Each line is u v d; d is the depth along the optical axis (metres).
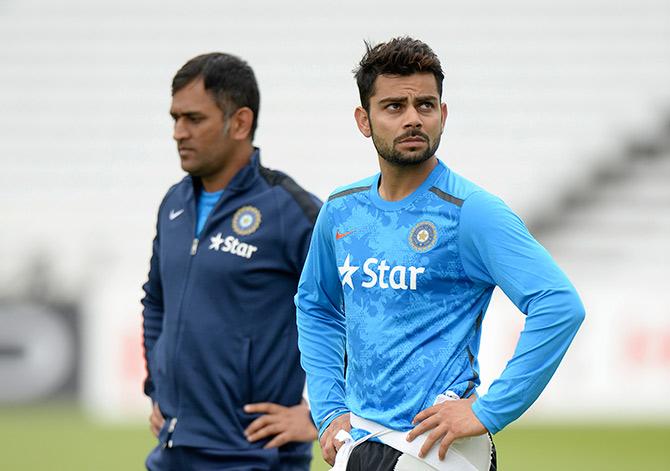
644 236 59.12
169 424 17.42
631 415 45.91
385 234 13.66
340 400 14.48
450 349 13.23
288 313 17.39
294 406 17.52
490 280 13.27
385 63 13.37
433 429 12.91
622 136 61.25
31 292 55.81
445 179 13.59
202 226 17.69
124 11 65.44
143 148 62.66
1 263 57.50
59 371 46.00
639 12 64.25
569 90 63.00
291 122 62.69
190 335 17.23
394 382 13.34
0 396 46.12
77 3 65.50
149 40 65.12
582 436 41.91
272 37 65.12
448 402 12.84
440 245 13.27
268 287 17.25
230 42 65.19
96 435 41.03
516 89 63.09
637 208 59.72
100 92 63.97
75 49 64.81
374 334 13.52
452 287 13.34
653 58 63.62
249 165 17.64
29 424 43.62
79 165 62.25
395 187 13.74
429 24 65.00
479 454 13.30
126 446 38.44
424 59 13.32
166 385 17.50
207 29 65.31
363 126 14.34
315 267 14.83
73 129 63.09
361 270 13.72
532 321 12.62
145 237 60.47
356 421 13.73
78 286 56.47
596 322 45.94
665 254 58.69
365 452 13.48
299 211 17.33
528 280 12.74
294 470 17.73
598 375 45.94
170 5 65.69
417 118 13.23
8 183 61.91
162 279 17.86
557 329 12.53
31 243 59.47
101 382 45.66
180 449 17.28
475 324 13.40
